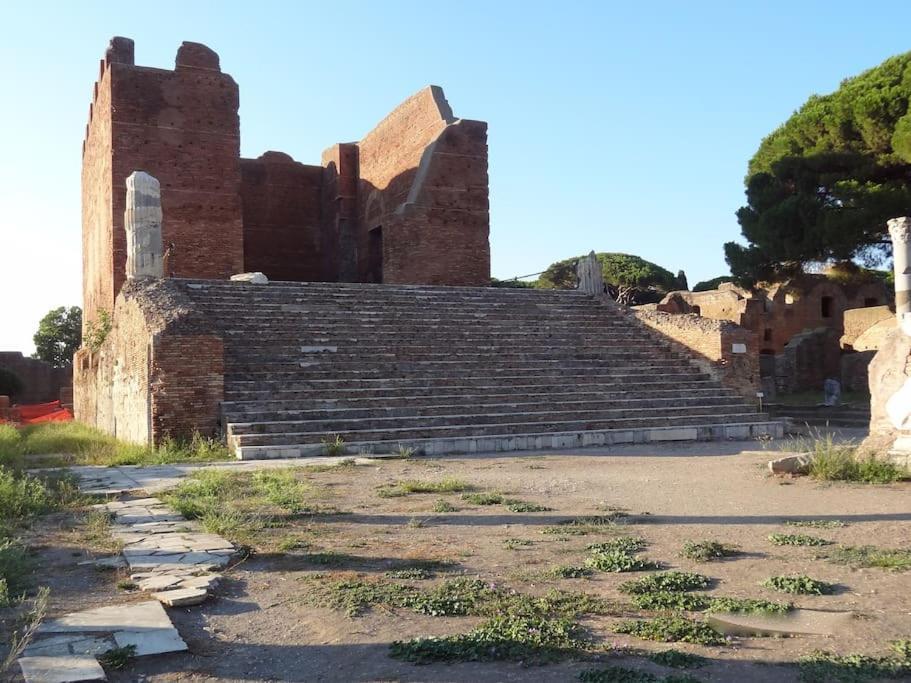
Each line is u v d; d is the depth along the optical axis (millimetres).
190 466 12844
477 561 6402
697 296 42219
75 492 9844
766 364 35812
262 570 6277
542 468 12688
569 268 66625
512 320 22812
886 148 28547
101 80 29562
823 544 6727
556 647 4402
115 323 20312
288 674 4215
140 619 4988
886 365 11312
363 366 18141
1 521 7754
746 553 6520
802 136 31156
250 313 19672
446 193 31016
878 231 28156
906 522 7566
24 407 40688
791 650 4312
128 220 20656
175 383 15188
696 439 17750
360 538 7348
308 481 11164
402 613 5129
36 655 4379
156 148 27578
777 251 30234
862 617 4805
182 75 28188
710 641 4457
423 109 32375
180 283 20344
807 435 18531
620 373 20594
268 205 38438
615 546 6773
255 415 15297
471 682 4008
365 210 36750
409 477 11578
